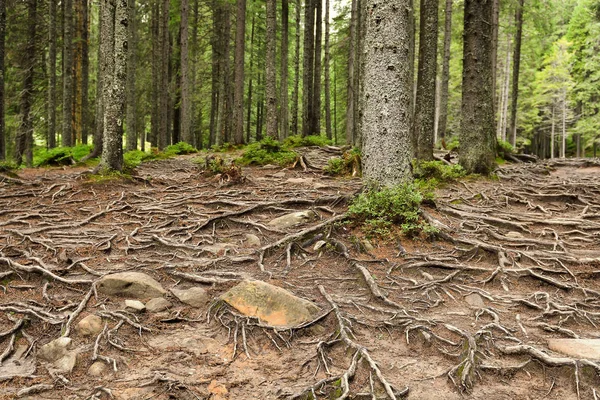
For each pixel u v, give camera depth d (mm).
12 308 4621
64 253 6191
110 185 10562
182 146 20719
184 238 7188
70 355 3852
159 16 27969
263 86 35344
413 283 5430
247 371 3730
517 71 24406
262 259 6223
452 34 27203
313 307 4664
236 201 9211
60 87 27406
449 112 43156
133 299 4996
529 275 5645
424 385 3475
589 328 4488
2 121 14422
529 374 3631
